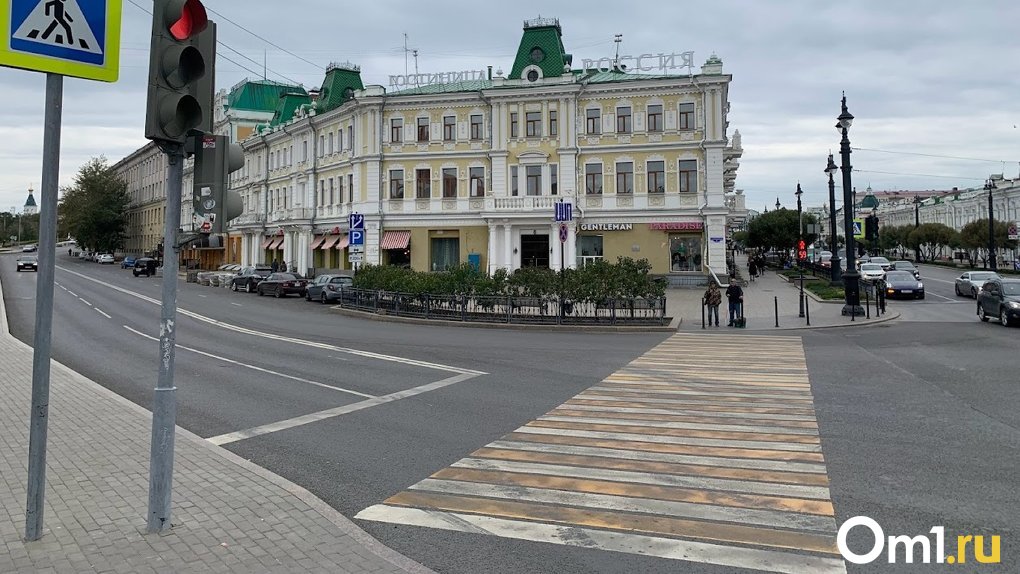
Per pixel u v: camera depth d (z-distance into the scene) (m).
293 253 54.62
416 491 6.06
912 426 8.16
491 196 41.91
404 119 44.38
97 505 5.57
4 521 5.17
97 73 4.55
